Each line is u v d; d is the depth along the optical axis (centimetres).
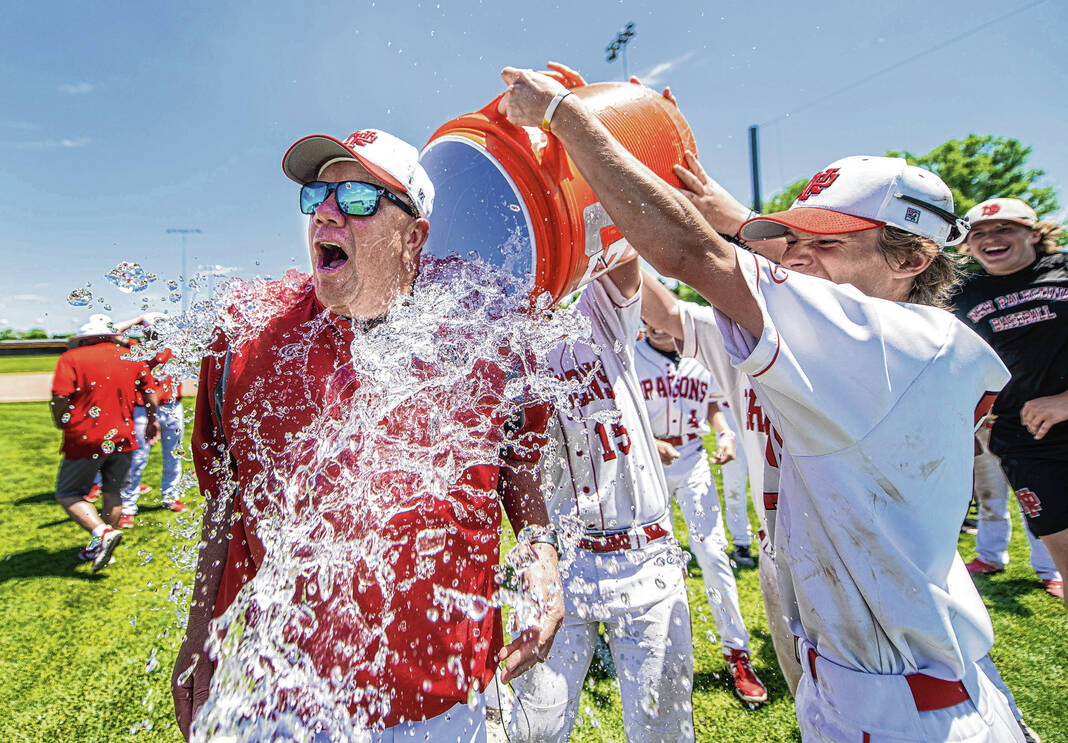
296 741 114
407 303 130
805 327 103
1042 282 276
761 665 286
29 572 414
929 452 105
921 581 104
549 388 151
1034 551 356
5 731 244
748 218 162
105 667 293
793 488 118
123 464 437
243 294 132
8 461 830
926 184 119
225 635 118
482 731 129
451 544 120
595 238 144
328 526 116
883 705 104
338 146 119
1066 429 271
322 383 121
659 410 292
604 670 273
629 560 179
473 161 161
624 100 153
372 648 113
